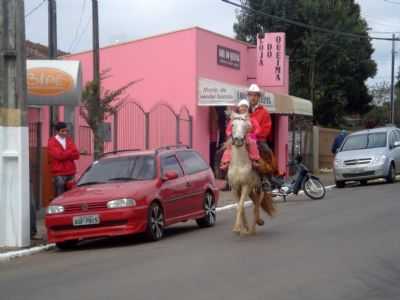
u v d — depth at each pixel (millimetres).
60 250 13242
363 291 8359
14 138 13305
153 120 24672
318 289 8484
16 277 10344
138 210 12820
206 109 26703
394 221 14438
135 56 27422
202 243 12641
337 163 25812
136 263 10773
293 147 33812
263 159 13586
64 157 15617
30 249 13062
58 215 12883
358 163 25500
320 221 15086
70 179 15789
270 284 8812
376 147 26109
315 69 43781
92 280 9578
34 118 20016
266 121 13711
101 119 19484
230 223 16047
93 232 12781
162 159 14375
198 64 26344
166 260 10875
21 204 13266
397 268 9633
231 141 13078
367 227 13703
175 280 9250
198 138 26234
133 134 24562
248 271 9688
